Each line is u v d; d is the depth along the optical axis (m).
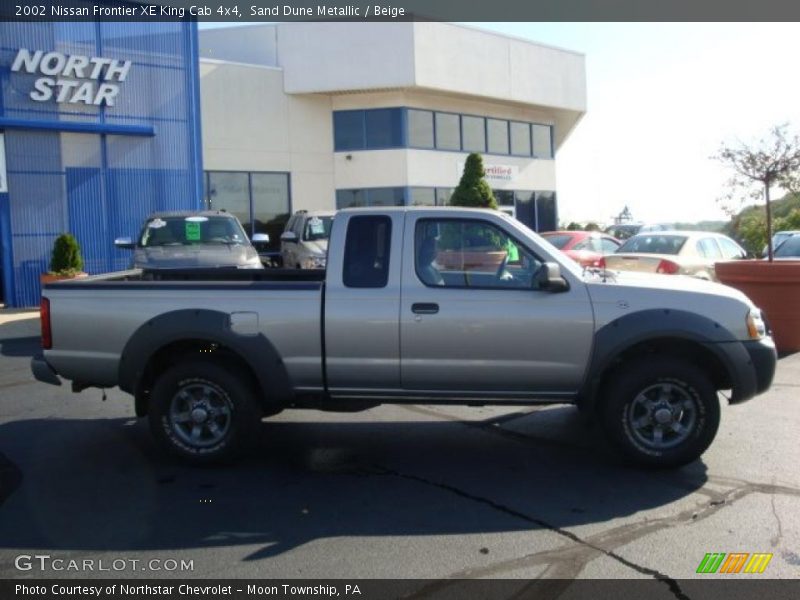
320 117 25.69
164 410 5.75
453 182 26.86
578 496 5.12
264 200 24.86
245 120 24.38
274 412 6.20
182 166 18.77
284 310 5.63
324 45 24.72
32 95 16.61
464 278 5.64
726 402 7.45
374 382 5.68
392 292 5.59
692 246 12.70
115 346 5.76
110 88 17.56
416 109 25.77
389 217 5.72
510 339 5.51
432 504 5.01
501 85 26.94
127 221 18.06
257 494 5.22
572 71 29.38
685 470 5.58
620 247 13.80
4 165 16.44
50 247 17.08
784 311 10.02
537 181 29.78
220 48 25.58
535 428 6.85
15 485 5.41
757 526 4.56
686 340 5.48
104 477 5.58
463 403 5.75
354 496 5.17
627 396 5.47
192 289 5.71
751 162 10.20
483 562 4.14
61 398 8.12
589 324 5.47
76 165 17.36
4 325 13.71
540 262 5.62
